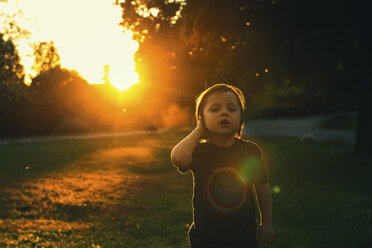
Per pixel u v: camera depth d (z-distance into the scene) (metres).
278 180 9.81
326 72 12.14
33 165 12.45
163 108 35.16
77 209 6.73
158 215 6.36
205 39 12.61
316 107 48.22
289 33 11.21
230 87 1.80
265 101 49.03
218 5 11.20
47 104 27.92
